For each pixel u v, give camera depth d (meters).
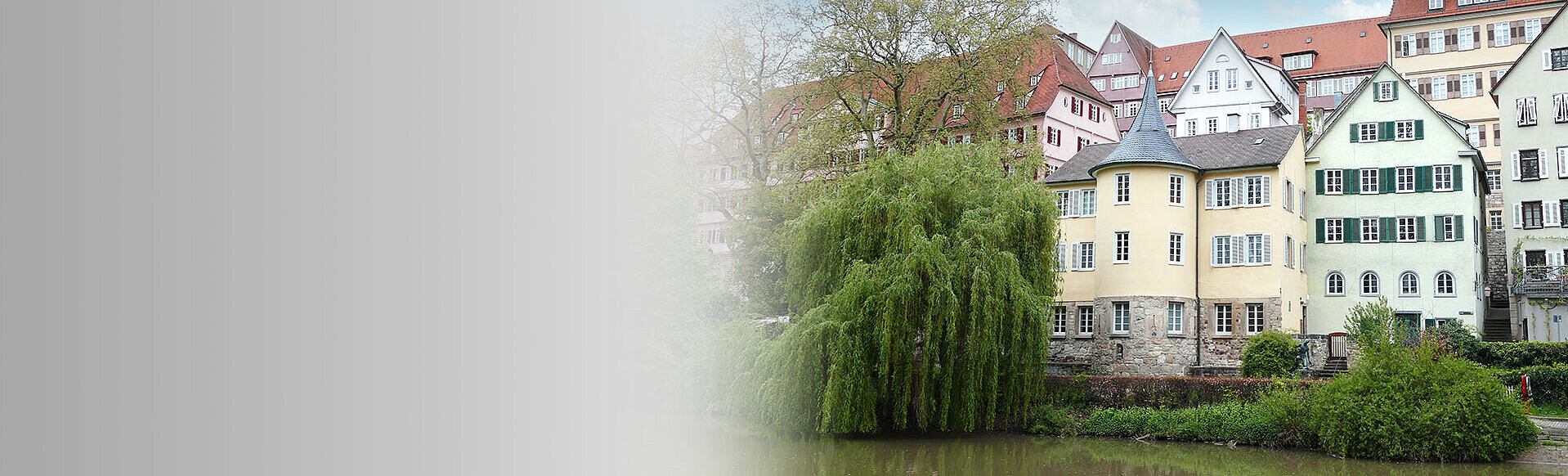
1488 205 55.81
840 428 27.67
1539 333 40.38
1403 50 68.81
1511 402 25.73
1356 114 42.53
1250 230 39.28
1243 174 39.75
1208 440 29.62
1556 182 42.78
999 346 29.22
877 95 46.31
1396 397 26.22
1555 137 43.09
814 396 28.23
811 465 25.19
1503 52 65.25
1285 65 80.00
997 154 34.00
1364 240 41.66
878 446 28.30
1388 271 41.09
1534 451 25.86
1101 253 39.34
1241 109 67.12
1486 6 66.44
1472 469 24.59
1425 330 35.09
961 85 43.22
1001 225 29.69
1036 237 31.27
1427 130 41.19
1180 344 38.28
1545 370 30.72
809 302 30.88
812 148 41.94
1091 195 41.66
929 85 43.19
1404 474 24.11
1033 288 30.47
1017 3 42.53
